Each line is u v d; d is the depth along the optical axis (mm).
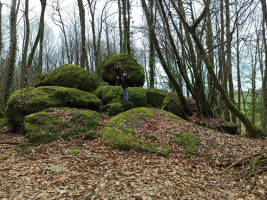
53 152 7016
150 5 12242
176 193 4586
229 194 4691
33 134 8055
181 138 7812
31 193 4293
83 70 13281
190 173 5758
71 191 4461
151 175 5430
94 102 11023
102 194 4391
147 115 9375
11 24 16422
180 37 11133
